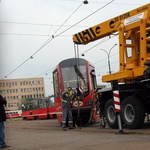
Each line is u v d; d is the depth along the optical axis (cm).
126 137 991
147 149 756
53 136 1212
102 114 1488
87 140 995
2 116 982
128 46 1308
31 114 4525
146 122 1548
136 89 1248
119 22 1358
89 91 1770
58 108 1838
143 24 1217
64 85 1798
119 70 1315
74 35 1625
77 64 1828
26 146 972
